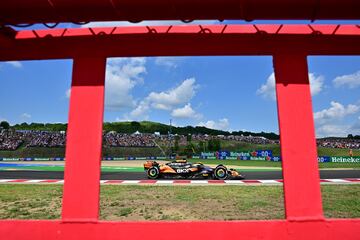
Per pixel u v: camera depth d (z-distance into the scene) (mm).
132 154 58500
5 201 8227
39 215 6570
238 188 10867
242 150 68188
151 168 15047
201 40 4094
